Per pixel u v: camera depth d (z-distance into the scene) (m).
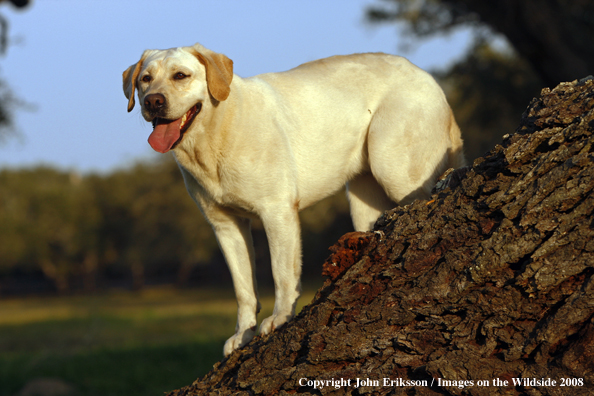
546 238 2.56
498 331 2.63
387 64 5.14
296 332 3.22
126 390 9.27
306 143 4.77
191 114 4.35
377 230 3.56
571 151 2.61
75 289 69.62
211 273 69.31
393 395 2.79
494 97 19.89
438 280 2.81
